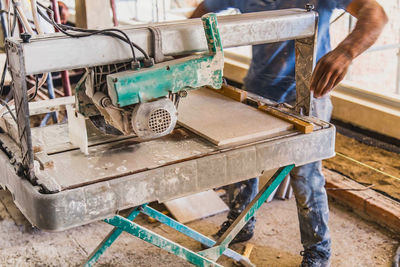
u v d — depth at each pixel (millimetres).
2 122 1846
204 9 2488
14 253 2672
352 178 3295
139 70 1494
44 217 1410
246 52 5508
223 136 1755
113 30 1469
